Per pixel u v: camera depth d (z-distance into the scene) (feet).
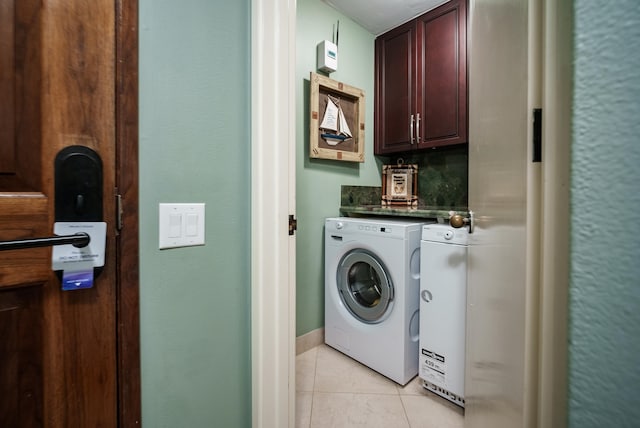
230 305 2.79
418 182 7.55
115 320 2.09
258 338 2.78
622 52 0.83
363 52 7.11
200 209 2.56
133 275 2.17
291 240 2.98
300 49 5.89
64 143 1.87
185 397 2.51
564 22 0.96
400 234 4.96
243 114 2.84
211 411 2.67
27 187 1.79
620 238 0.85
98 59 1.98
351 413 4.38
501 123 2.14
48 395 1.86
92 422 2.00
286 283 2.93
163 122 2.33
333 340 6.12
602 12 0.86
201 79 2.54
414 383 5.08
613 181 0.86
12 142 1.74
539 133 1.16
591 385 0.91
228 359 2.78
